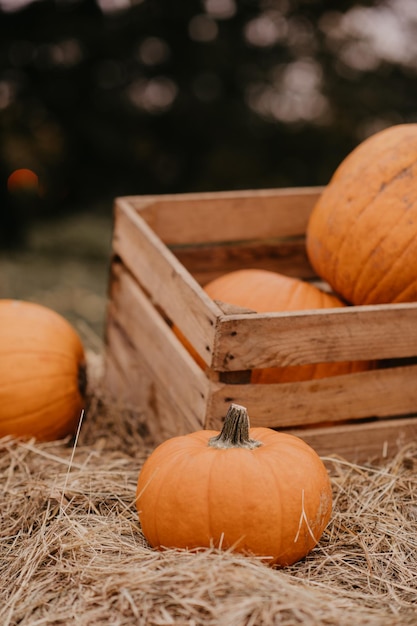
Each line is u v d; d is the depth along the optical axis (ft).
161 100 22.44
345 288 8.59
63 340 8.80
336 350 7.36
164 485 6.08
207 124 22.30
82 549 6.18
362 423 8.09
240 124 22.27
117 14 21.40
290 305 8.32
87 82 21.85
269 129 22.21
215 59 21.44
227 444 6.24
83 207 22.74
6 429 8.27
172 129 22.61
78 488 7.08
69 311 16.15
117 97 22.04
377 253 8.14
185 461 6.10
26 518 6.73
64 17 20.88
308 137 22.00
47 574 6.01
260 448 6.28
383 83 21.63
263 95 22.08
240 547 5.93
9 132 21.07
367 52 21.80
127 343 9.68
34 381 8.32
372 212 8.20
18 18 20.74
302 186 22.18
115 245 10.02
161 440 8.50
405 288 8.15
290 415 7.52
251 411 7.37
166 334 8.30
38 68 21.49
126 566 5.88
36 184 21.38
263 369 7.79
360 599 5.85
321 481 6.25
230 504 5.89
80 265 19.06
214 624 5.12
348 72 21.71
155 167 23.02
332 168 22.16
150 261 8.71
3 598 5.90
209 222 10.39
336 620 5.21
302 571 6.20
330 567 6.27
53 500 6.91
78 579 5.82
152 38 21.58
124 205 9.73
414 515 6.99
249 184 22.18
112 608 5.43
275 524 5.93
